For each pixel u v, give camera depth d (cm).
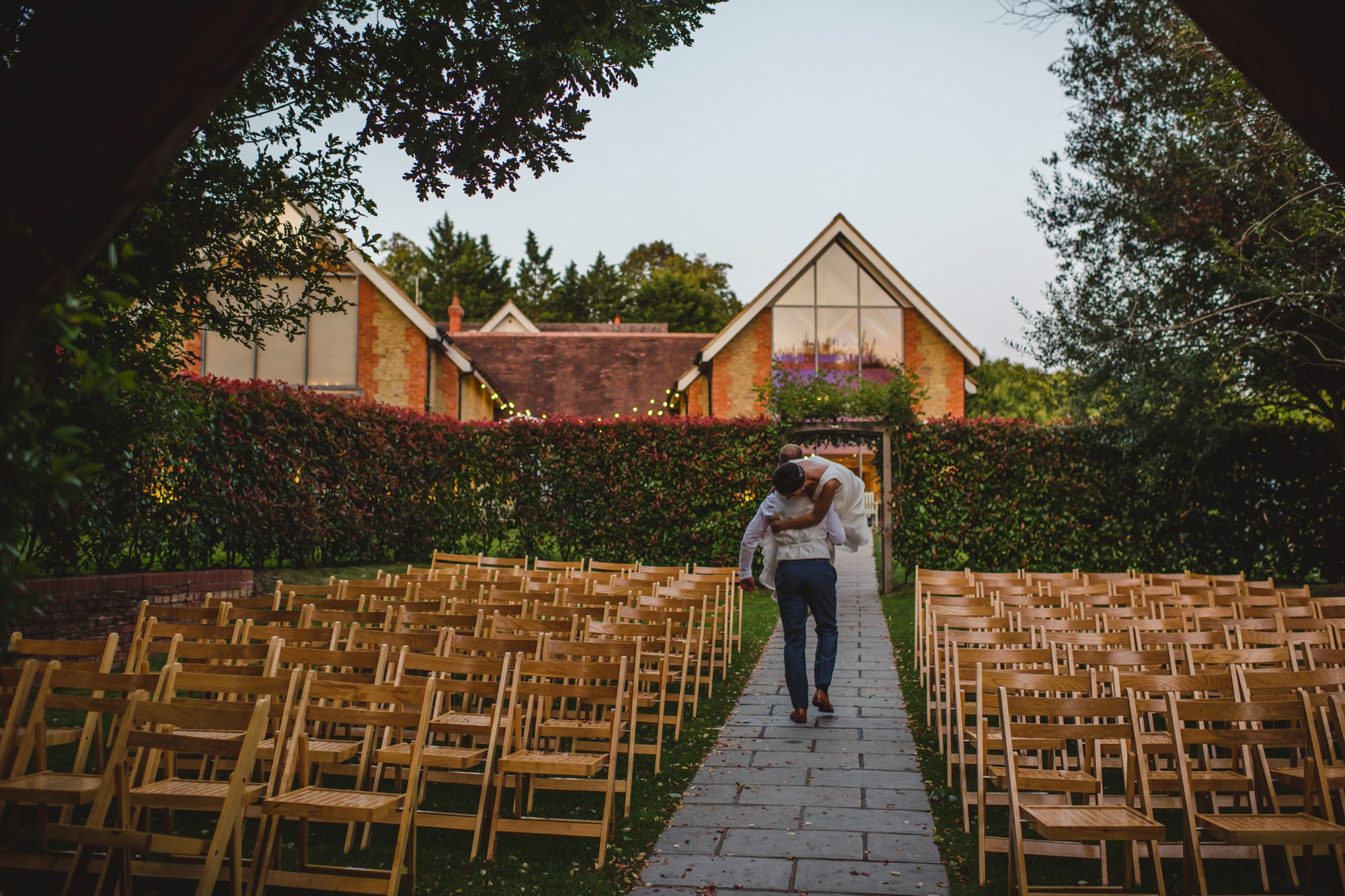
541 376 2731
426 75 534
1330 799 430
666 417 1580
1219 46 244
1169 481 1406
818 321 2328
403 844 378
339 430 1324
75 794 369
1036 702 396
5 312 208
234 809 350
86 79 213
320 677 556
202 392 1005
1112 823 365
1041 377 1490
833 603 700
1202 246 1345
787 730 659
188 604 895
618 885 404
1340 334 1208
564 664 463
